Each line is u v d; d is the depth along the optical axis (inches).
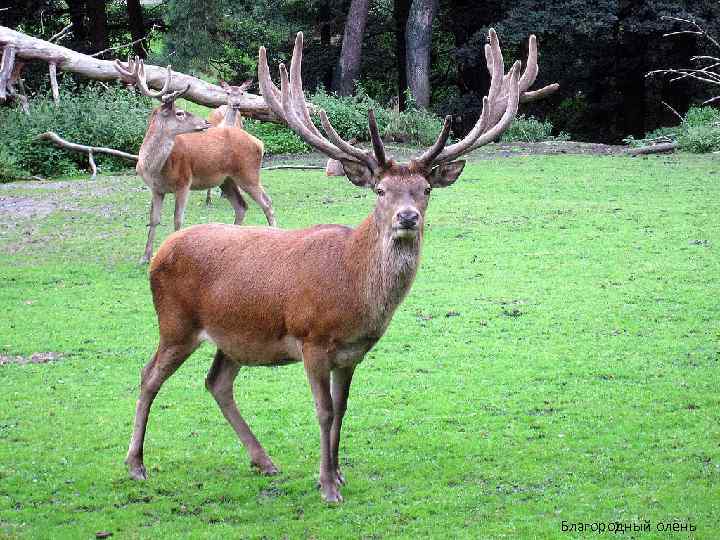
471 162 1137.4
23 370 463.2
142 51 1759.4
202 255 324.8
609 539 284.2
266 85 333.1
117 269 663.8
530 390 427.2
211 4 1526.8
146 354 489.1
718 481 324.5
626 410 398.3
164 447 369.1
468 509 309.4
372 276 296.8
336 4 1761.8
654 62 1726.1
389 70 1999.3
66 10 1774.1
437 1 1606.8
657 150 1197.7
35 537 293.7
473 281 617.3
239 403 418.9
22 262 682.2
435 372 455.8
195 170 717.9
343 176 1047.0
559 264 653.3
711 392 417.1
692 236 721.6
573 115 1899.6
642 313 540.7
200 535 293.9
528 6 1603.1
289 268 310.5
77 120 1144.8
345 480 332.5
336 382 321.1
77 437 378.6
